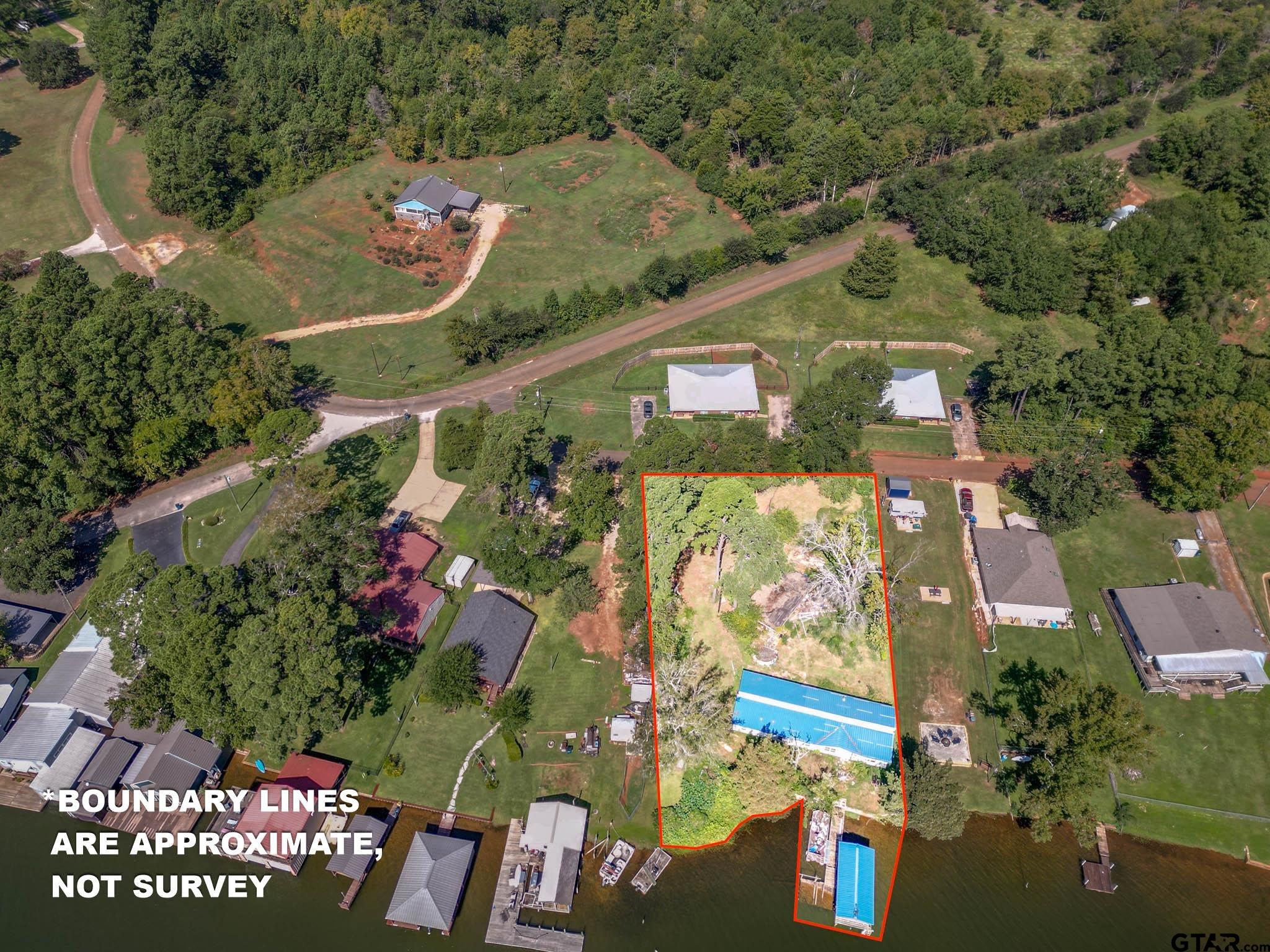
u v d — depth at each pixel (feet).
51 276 439.22
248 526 377.91
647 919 257.14
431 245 560.20
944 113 633.61
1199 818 279.28
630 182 627.05
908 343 473.26
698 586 339.16
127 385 387.96
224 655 275.80
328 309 512.63
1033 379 393.29
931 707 306.76
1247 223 542.16
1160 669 308.19
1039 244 489.26
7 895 264.72
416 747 298.76
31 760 290.97
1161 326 420.36
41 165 638.53
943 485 387.55
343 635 290.35
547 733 302.45
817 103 641.81
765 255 534.37
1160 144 601.62
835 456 367.45
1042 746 280.31
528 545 334.24
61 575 345.72
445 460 391.86
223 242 566.77
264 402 401.49
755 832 278.05
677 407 424.46
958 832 265.54
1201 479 350.43
